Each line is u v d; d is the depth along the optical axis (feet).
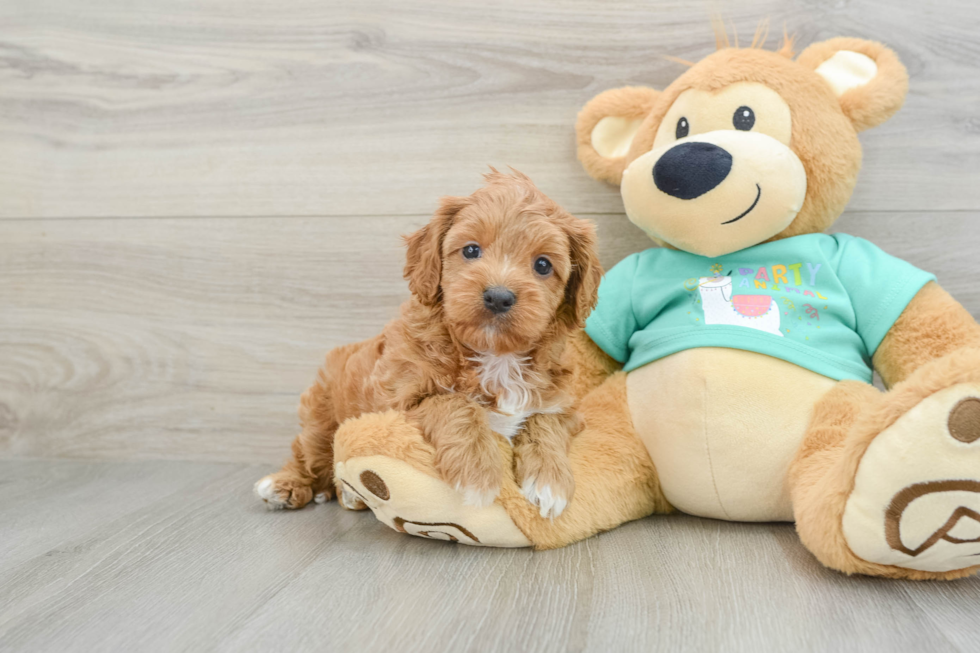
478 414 4.41
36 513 5.51
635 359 5.42
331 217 6.82
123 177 7.04
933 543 3.74
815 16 6.15
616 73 6.44
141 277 7.07
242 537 4.96
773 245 5.32
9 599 3.92
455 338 4.54
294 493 5.66
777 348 4.91
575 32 6.45
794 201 5.07
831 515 4.02
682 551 4.59
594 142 6.07
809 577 4.13
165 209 7.00
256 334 6.97
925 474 3.62
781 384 4.83
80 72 7.02
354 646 3.33
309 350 6.92
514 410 4.59
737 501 4.96
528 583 4.07
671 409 5.02
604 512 4.94
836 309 5.10
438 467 4.32
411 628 3.51
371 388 4.93
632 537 4.91
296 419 6.97
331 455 5.80
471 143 6.62
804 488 4.45
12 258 7.18
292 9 6.72
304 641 3.39
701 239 5.18
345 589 4.01
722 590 3.94
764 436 4.79
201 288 7.00
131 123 7.00
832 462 4.42
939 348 4.84
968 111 6.07
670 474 5.12
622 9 6.39
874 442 3.81
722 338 4.99
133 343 7.12
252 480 6.48
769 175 4.92
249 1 6.77
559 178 6.55
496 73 6.55
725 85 5.24
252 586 4.07
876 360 5.19
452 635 3.43
